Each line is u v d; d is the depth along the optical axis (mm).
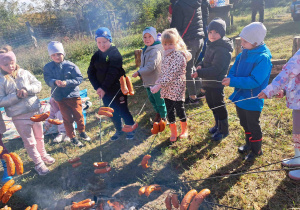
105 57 3529
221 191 2779
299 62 2244
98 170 2639
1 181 3512
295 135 2717
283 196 2609
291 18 11688
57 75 3697
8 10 19625
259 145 3104
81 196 3012
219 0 9633
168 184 2961
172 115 3668
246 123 3162
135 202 2789
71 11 18625
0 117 3268
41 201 3035
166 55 3303
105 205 2771
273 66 5406
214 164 3229
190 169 3203
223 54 3193
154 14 16625
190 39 4551
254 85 2688
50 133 4586
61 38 14477
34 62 10234
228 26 10227
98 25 18094
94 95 6289
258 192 2697
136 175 3277
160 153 3650
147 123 4516
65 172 3512
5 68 3010
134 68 7914
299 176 2742
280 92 2754
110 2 18156
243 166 3107
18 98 3102
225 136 3727
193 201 1834
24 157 4000
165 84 3283
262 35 2637
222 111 3516
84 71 8695
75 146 4137
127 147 3914
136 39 12102
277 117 3957
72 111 4078
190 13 4406
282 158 3117
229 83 2791
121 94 3754
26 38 14477
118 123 4094
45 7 18719
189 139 3834
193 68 4785
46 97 6590
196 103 4867
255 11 9984
